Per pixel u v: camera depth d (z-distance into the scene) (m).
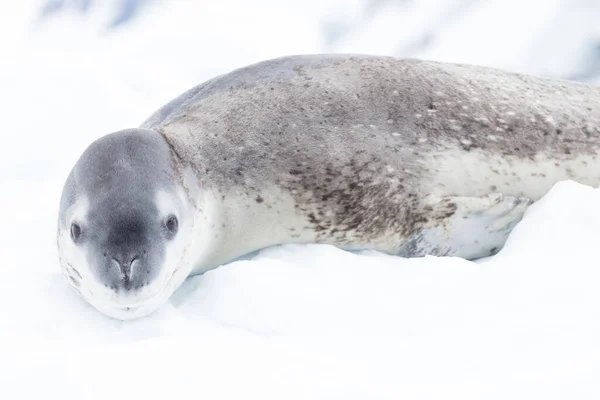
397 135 13.93
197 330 10.11
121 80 32.62
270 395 7.64
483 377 7.85
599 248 11.51
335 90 14.41
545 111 15.09
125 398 7.72
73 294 11.84
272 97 14.25
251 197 13.19
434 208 13.73
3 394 7.90
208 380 7.99
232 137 13.57
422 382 7.80
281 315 10.48
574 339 8.53
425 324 9.85
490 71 16.05
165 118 14.98
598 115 15.47
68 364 8.43
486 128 14.44
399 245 13.99
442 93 14.70
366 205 13.48
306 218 13.38
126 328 10.49
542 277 10.64
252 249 13.61
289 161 13.41
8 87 28.52
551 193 13.47
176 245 11.23
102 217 10.75
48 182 21.88
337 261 12.26
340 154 13.55
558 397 7.28
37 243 15.66
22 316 10.90
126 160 11.55
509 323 9.38
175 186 11.73
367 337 9.49
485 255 14.64
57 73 29.86
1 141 24.92
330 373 8.09
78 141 25.38
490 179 14.15
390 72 14.98
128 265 10.32
